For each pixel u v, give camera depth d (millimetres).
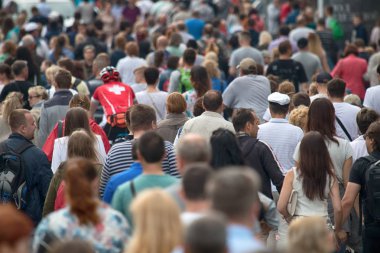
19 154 24094
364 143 25609
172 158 22297
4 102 29328
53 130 26828
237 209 13852
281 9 75000
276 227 20188
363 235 23391
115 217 16859
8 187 23969
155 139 18438
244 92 33094
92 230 16641
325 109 24172
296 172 22531
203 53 50125
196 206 15523
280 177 22672
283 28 52281
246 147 22766
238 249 13719
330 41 56031
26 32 55094
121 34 50875
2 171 24078
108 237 16672
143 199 14422
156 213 14320
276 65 40250
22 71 34562
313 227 15180
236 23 72250
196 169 15594
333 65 56031
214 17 72812
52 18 63000
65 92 29859
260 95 33094
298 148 22750
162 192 14516
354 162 23438
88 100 28344
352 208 24203
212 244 12625
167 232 14305
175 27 52906
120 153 22359
